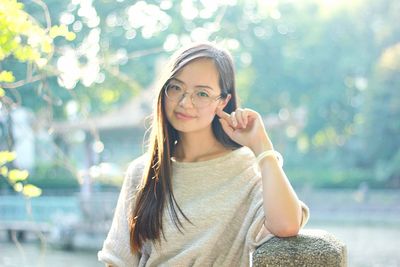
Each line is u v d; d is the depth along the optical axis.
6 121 4.41
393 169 29.84
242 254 2.23
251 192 2.29
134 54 5.16
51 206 18.33
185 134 2.38
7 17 3.45
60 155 5.16
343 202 27.44
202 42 2.31
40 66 3.85
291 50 33.47
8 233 16.30
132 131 20.81
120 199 2.46
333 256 1.87
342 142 36.22
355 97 34.97
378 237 17.81
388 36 32.38
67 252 14.36
